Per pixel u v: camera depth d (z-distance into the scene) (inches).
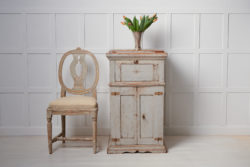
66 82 107.1
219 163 79.3
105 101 108.2
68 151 90.2
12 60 106.0
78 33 105.7
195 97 108.7
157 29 105.8
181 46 106.8
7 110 107.7
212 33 106.5
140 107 88.0
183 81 108.0
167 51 106.5
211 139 103.7
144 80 87.0
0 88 106.2
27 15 104.5
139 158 83.7
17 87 106.7
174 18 105.7
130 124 88.5
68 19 105.2
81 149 92.4
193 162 80.0
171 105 109.0
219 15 105.7
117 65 86.4
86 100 88.7
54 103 86.1
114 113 88.0
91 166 77.2
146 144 89.3
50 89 107.2
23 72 106.5
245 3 105.2
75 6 104.7
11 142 99.6
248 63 107.6
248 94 108.6
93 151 87.8
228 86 108.5
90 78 107.3
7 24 104.7
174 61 107.2
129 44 106.4
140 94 87.4
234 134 108.8
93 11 104.7
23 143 98.4
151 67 86.5
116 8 104.7
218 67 107.6
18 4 103.7
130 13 105.0
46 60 106.6
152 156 85.4
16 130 108.3
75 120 108.8
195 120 109.0
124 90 87.2
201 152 88.9
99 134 109.0
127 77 86.8
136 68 86.5
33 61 106.4
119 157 84.6
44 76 107.1
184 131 109.0
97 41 106.3
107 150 87.8
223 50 106.6
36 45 105.9
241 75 108.0
